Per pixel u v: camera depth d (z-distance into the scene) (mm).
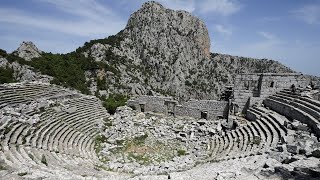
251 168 16516
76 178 16297
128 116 42312
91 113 39969
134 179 16766
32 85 40812
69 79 63562
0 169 16438
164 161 28688
